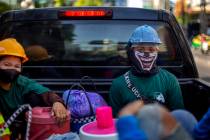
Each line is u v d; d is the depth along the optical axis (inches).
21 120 143.6
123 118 85.5
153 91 150.6
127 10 186.7
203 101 168.7
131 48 151.6
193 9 1828.2
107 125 127.7
